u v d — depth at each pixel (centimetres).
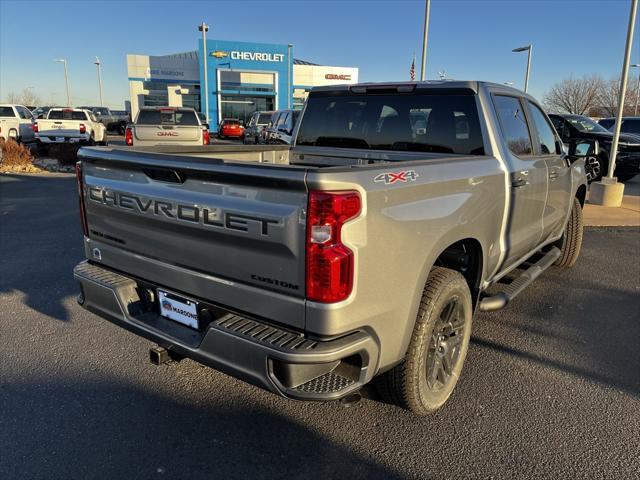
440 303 283
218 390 336
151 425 298
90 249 326
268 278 230
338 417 309
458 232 292
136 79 4450
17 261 598
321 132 456
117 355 379
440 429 297
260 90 4259
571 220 599
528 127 428
